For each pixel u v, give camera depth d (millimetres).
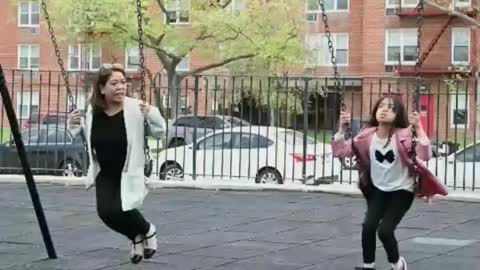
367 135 6457
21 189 13695
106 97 6703
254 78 20344
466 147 15078
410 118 6344
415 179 6371
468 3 33000
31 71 16703
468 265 7168
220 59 28984
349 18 43312
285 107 16547
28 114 19375
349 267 7035
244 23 27734
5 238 8633
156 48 27938
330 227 9602
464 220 10273
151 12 28422
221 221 10102
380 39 42531
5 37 46812
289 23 28484
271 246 8203
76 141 15844
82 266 7070
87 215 10516
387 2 42344
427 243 8430
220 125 17766
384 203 6473
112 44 28641
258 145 15953
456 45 40438
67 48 38094
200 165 16500
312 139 16016
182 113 17828
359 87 19656
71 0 26625
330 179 14539
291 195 13133
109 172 6754
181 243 8359
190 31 28328
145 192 6879
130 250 7812
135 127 6727
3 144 16516
